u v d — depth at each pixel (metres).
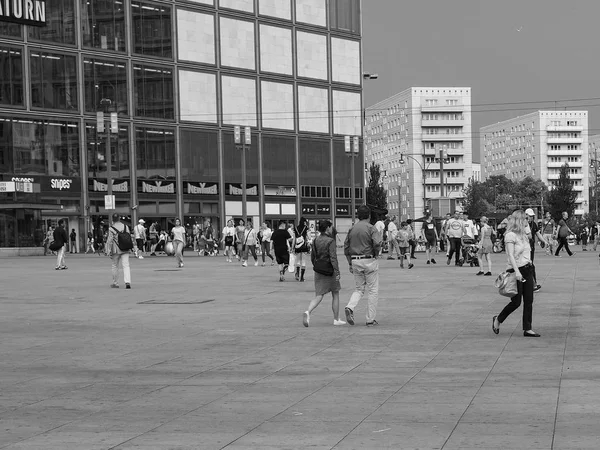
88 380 9.39
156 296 20.89
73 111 62.09
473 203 146.50
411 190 166.88
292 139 75.50
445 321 14.35
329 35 78.31
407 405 7.68
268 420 7.19
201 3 69.62
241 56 72.25
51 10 61.12
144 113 66.06
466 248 32.62
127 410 7.73
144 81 66.19
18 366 10.44
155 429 6.93
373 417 7.20
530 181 166.12
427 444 6.23
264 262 39.06
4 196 55.72
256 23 73.19
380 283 23.62
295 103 75.69
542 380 8.73
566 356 10.31
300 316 15.77
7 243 53.16
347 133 79.50
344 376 9.33
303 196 76.06
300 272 26.14
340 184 78.81
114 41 64.50
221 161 70.75
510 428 6.66
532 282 12.25
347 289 21.81
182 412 7.60
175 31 68.06
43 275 30.94
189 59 68.94
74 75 62.28
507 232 12.30
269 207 73.69
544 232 45.88
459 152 166.88
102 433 6.82
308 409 7.61
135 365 10.41
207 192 69.69
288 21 75.38
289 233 27.97
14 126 59.06
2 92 58.62
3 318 16.14
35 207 53.94
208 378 9.39
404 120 168.62
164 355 11.20
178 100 68.19
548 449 5.99
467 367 9.71
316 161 77.12
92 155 63.09
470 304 17.14
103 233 63.41
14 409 7.84
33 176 59.81
